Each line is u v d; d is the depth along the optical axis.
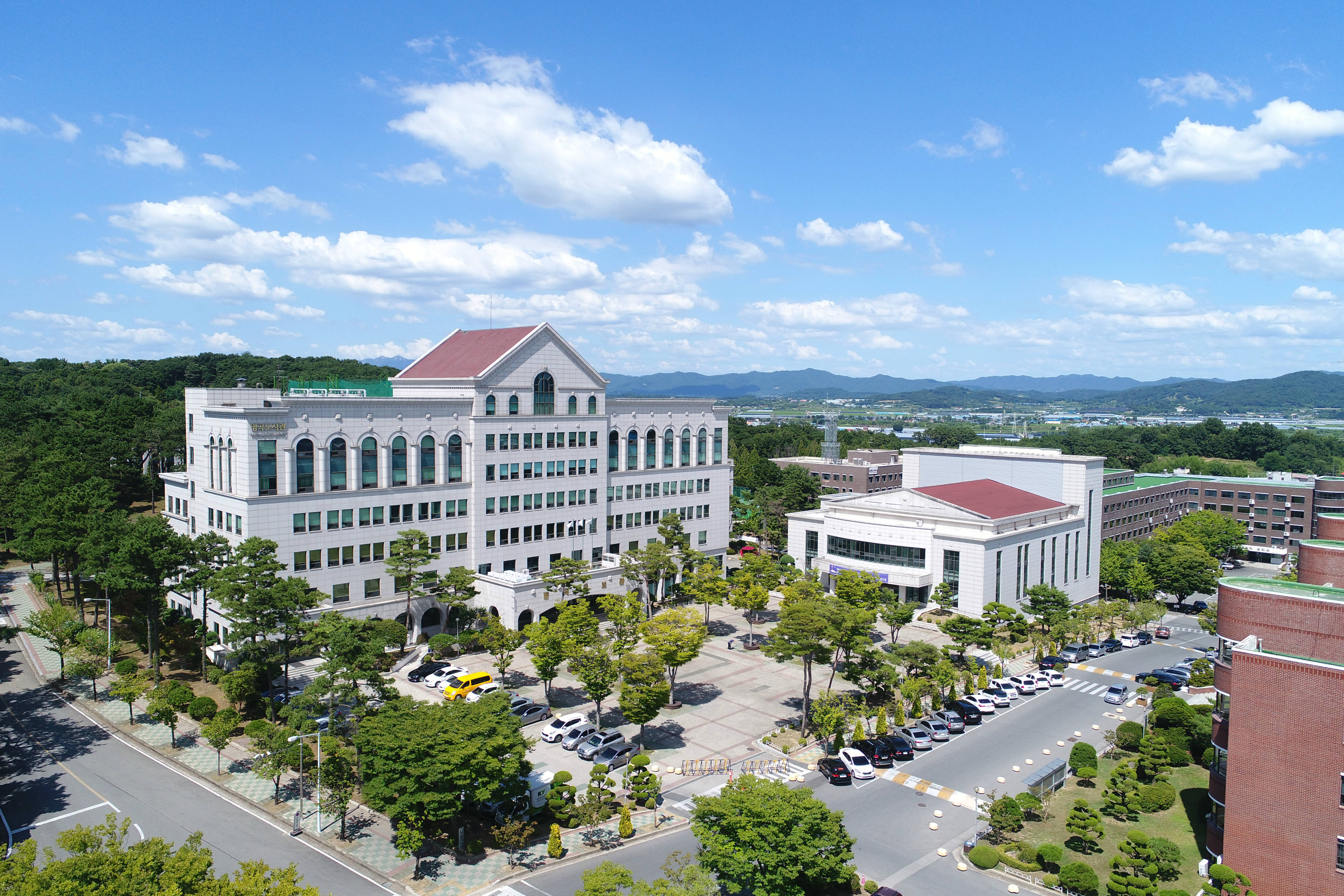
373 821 47.94
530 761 54.59
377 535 78.00
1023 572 102.81
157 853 31.86
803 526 117.31
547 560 91.75
